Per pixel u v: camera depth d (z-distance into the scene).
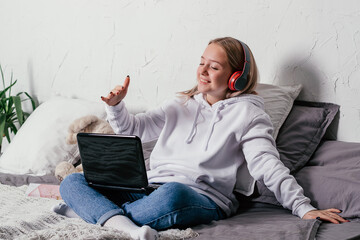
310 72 2.01
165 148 1.83
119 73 2.57
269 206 1.74
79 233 1.32
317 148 1.90
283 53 2.06
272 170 1.62
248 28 2.14
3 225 1.42
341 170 1.71
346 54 1.91
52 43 2.81
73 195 1.56
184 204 1.46
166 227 1.46
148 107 2.49
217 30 2.23
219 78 1.79
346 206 1.58
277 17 2.06
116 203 1.67
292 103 2.00
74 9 2.69
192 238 1.37
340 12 1.91
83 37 2.68
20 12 2.93
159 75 2.43
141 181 1.55
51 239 1.30
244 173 1.78
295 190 1.59
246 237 1.35
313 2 1.97
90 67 2.67
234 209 1.71
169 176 1.72
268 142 1.70
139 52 2.48
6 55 3.04
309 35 1.99
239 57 1.82
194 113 1.86
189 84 2.34
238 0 2.16
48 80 2.86
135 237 1.34
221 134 1.76
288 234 1.35
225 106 1.81
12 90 3.04
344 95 1.93
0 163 2.43
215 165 1.73
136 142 1.49
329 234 1.37
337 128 1.95
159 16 2.40
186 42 2.33
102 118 2.43
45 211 1.62
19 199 1.82
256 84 1.87
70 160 2.33
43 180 2.12
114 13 2.55
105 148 1.55
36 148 2.35
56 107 2.51
